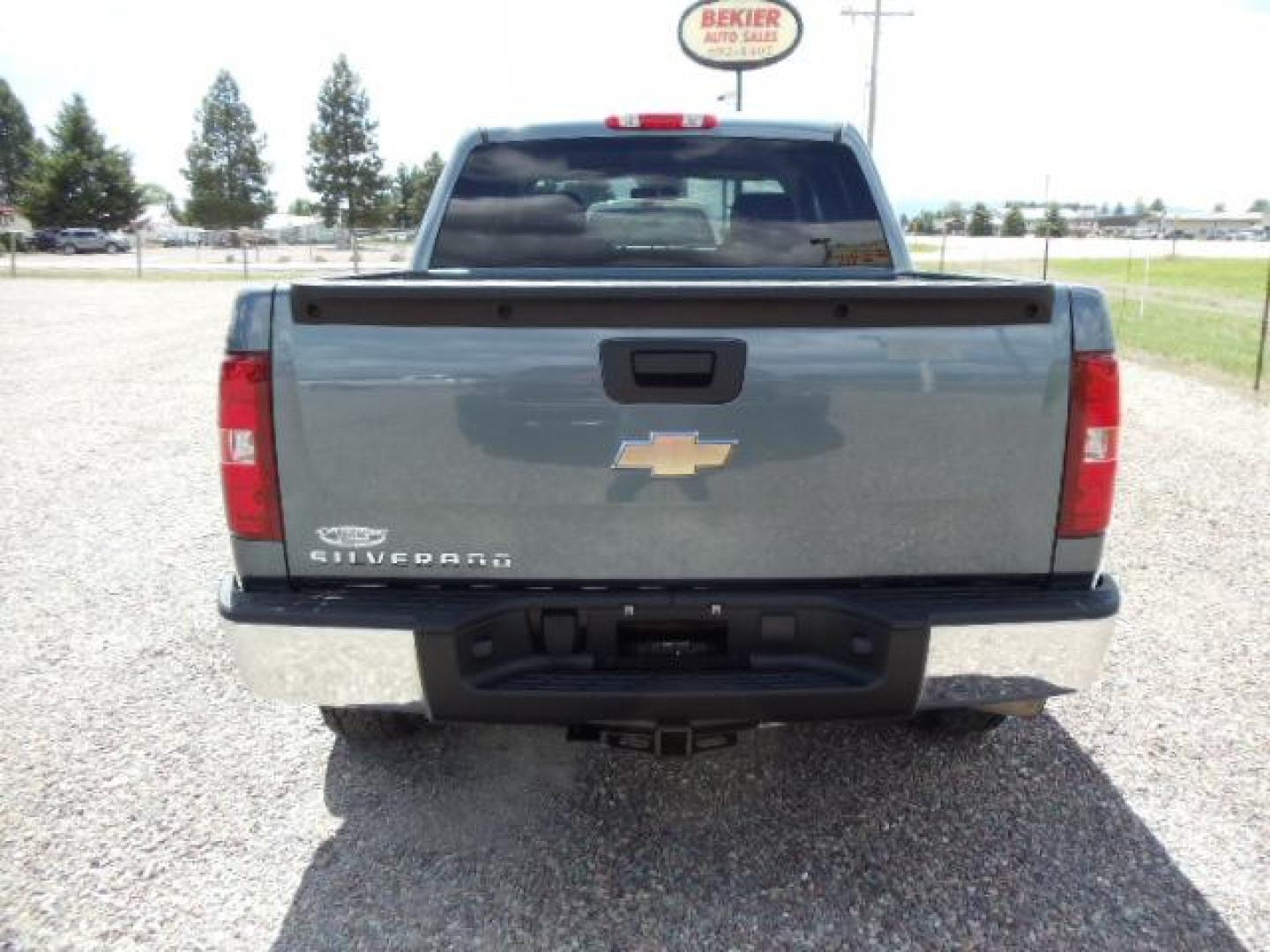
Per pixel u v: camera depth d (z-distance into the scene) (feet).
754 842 9.35
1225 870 8.91
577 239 13.28
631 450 7.52
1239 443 27.04
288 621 7.56
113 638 14.06
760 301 7.34
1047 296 7.50
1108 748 11.10
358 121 283.79
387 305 7.34
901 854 9.14
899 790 10.24
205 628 14.40
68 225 247.50
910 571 7.84
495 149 13.11
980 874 8.86
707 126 13.09
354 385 7.45
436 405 7.47
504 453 7.52
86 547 18.17
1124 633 14.29
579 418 7.48
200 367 42.06
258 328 7.45
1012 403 7.61
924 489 7.68
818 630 7.84
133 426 29.35
